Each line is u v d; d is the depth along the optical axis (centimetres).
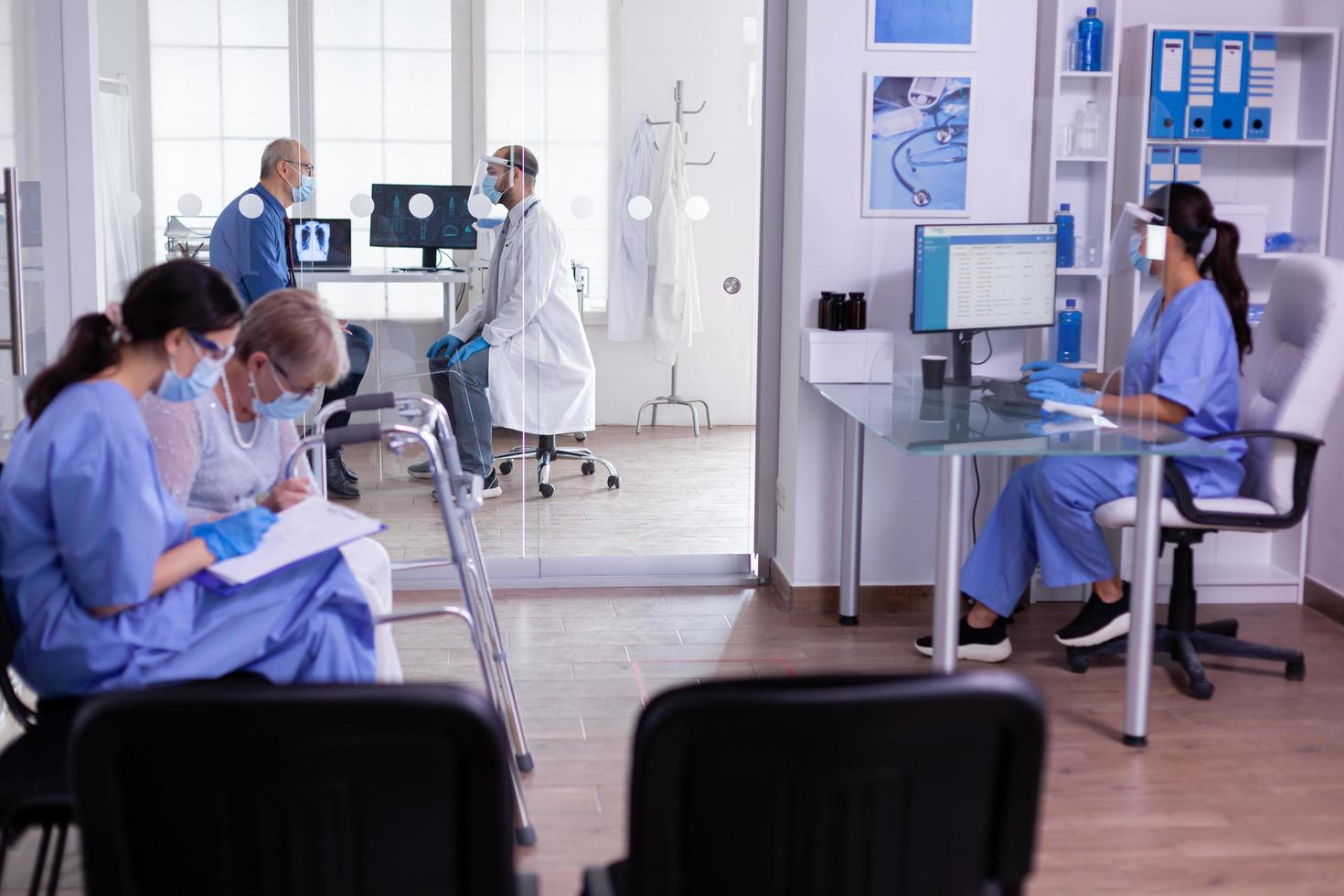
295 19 379
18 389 294
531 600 411
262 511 212
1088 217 408
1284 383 343
